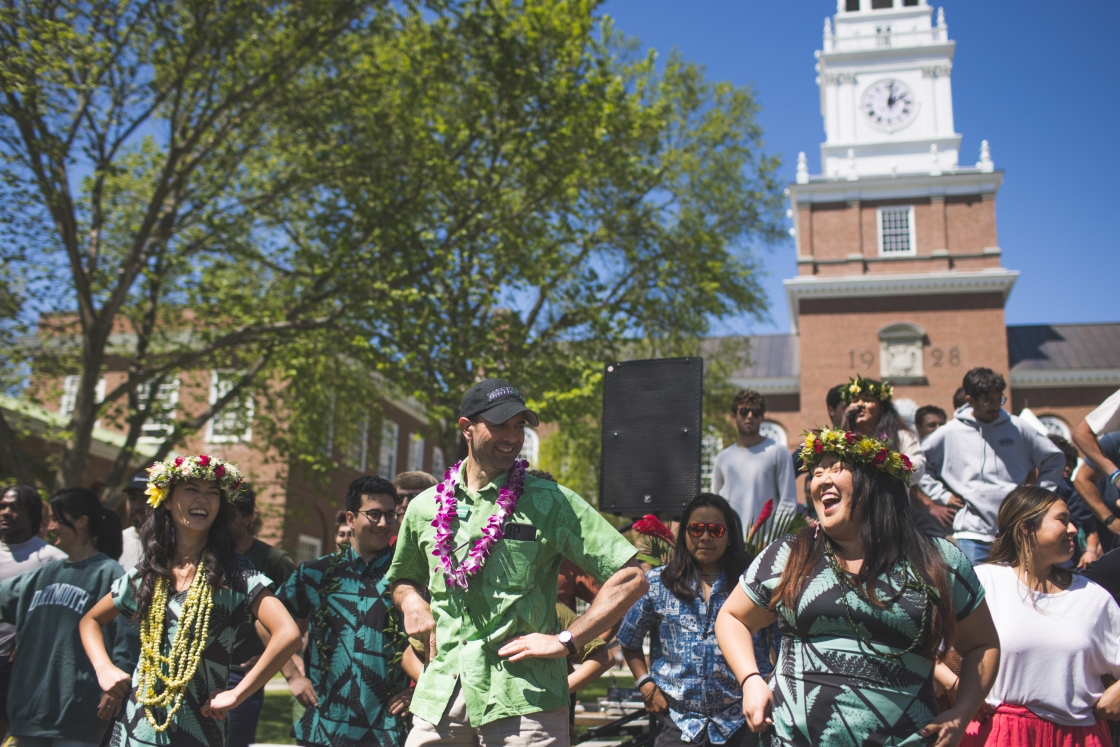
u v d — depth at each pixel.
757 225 22.62
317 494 19.59
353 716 4.38
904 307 34.25
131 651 4.67
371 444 26.12
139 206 17.27
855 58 37.47
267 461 19.05
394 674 4.48
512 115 15.58
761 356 39.25
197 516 3.64
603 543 3.30
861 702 2.69
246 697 3.46
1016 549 4.01
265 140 16.12
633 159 18.66
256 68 14.62
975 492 5.83
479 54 15.54
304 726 4.48
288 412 19.73
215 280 17.05
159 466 3.62
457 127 15.84
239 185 17.08
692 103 22.75
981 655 2.86
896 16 37.75
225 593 3.62
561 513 3.37
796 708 2.79
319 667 4.50
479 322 16.09
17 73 12.49
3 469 16.31
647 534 5.41
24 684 4.55
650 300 19.73
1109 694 3.74
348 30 15.79
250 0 13.76
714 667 4.37
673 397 6.32
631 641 4.65
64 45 12.73
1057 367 36.47
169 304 17.28
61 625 4.62
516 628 3.29
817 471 2.99
